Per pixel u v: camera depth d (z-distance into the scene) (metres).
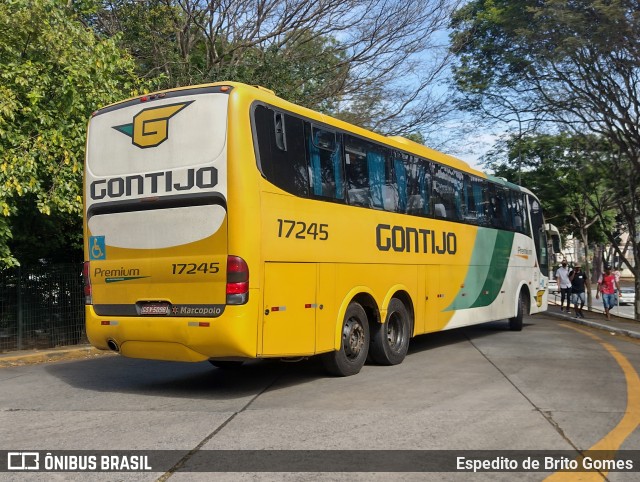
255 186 7.61
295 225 8.22
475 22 20.09
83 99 12.33
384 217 10.36
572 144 23.55
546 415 6.80
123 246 8.23
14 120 11.54
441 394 7.93
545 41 17.09
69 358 12.80
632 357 11.51
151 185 8.02
